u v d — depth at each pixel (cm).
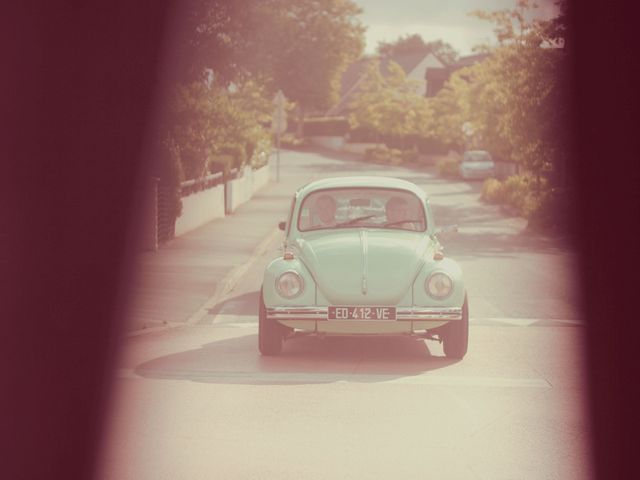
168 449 750
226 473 692
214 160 3425
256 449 753
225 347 1198
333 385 985
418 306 1094
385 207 1234
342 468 705
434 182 6022
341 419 848
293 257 1143
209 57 2195
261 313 1120
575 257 2294
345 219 1231
